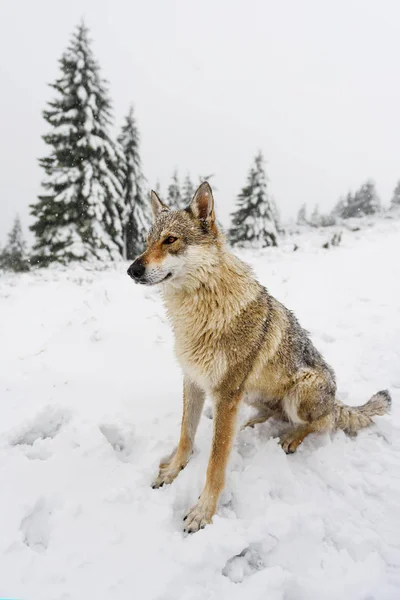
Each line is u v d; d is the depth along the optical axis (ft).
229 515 2.38
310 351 3.26
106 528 2.13
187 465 2.72
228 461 2.56
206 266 2.66
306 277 7.67
